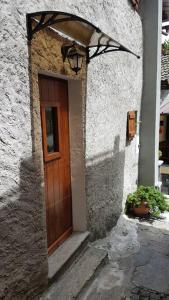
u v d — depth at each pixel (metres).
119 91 4.85
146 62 6.23
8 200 2.21
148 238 4.64
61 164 3.51
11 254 2.29
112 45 3.26
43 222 2.72
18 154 2.29
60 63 2.85
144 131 6.52
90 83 3.65
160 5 6.06
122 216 5.52
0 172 2.10
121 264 3.76
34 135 2.48
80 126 3.55
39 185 2.60
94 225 4.12
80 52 3.12
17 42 2.19
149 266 3.74
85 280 3.10
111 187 4.76
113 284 3.30
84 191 3.74
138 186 6.75
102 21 3.81
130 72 5.40
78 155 3.65
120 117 5.02
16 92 2.22
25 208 2.43
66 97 3.51
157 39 6.03
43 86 3.01
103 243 4.32
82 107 3.48
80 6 3.19
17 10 2.17
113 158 4.79
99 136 4.10
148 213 5.71
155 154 6.53
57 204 3.45
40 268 2.72
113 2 4.16
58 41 2.78
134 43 5.48
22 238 2.42
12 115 2.19
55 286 2.97
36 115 2.50
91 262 3.45
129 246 4.32
